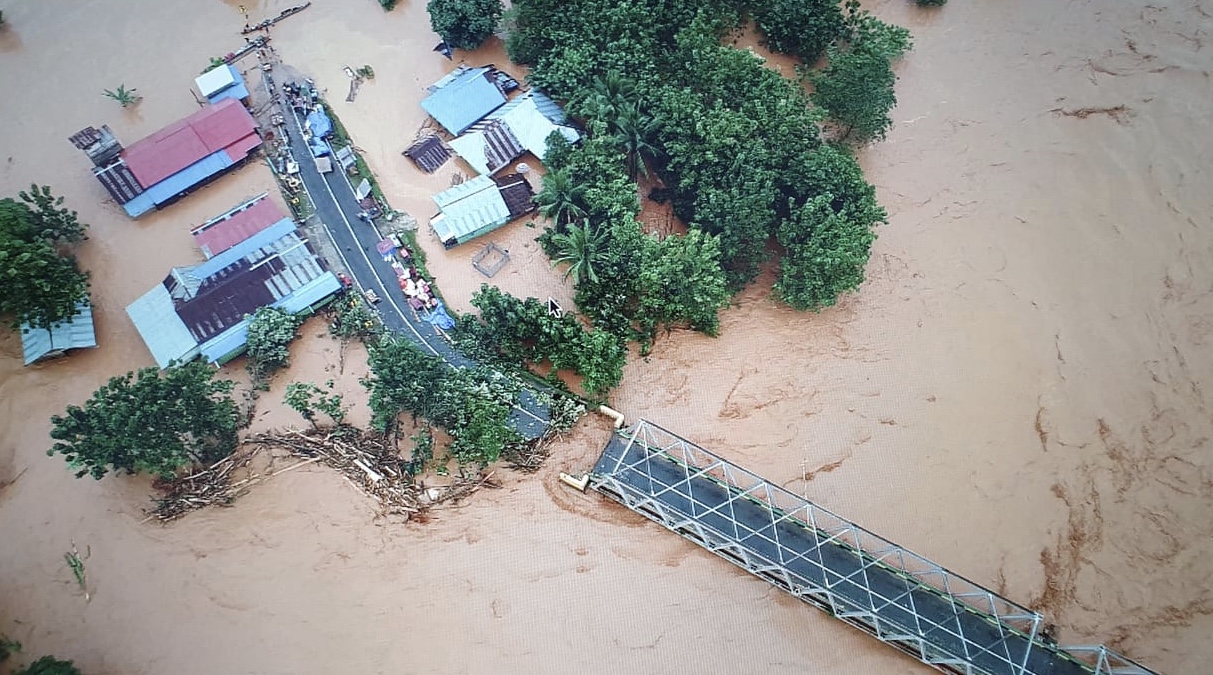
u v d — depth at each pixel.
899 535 42.59
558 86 54.75
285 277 48.88
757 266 49.16
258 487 43.94
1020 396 46.91
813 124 51.25
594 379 44.31
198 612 40.69
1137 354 48.00
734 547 40.91
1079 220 53.41
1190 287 50.25
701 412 46.53
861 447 45.41
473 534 42.88
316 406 44.16
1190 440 44.97
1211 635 39.69
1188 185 54.34
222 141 54.34
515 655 39.81
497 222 51.97
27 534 42.78
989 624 38.88
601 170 49.88
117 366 47.94
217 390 43.41
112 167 52.41
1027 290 50.72
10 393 46.84
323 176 54.59
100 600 41.00
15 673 38.41
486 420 42.72
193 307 47.31
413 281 50.28
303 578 41.62
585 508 43.56
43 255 47.00
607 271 47.38
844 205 48.06
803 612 40.72
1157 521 42.72
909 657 39.50
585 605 41.03
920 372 47.78
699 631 40.38
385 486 43.88
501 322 46.59
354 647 39.94
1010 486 44.06
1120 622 40.16
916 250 52.41
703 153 49.69
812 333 49.16
